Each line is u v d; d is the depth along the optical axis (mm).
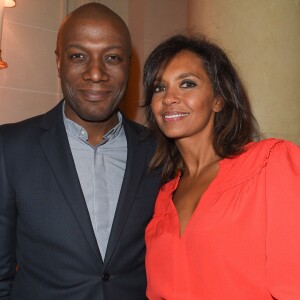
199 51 1473
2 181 1534
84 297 1463
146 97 1550
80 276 1477
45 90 2699
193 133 1467
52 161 1548
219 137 1449
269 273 1205
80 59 1558
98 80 1529
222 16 1950
